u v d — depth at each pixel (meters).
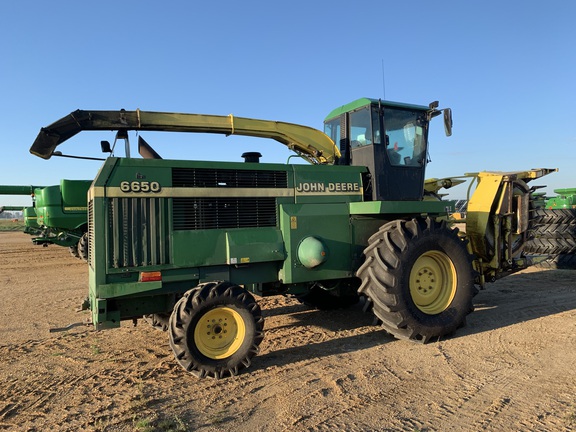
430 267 5.54
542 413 3.48
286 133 6.05
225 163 4.98
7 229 38.69
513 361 4.64
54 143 4.99
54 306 7.71
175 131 5.53
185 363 4.26
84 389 4.12
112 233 4.44
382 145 5.95
